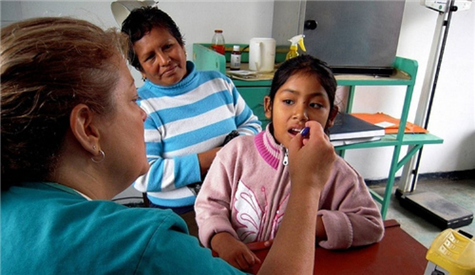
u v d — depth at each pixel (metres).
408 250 0.76
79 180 0.42
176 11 1.96
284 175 0.85
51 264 0.32
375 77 1.85
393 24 1.80
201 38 2.07
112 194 0.48
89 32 0.43
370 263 0.72
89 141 0.40
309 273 0.48
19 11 1.70
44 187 0.39
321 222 0.77
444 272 0.50
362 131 1.81
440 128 2.73
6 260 0.33
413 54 2.46
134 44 1.21
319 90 0.83
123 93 0.45
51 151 0.38
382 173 2.76
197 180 1.24
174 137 1.30
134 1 1.37
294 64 0.87
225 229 0.81
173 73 1.26
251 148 0.91
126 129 0.45
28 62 0.36
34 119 0.36
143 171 0.52
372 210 0.82
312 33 1.72
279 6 2.00
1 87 0.35
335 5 1.69
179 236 0.39
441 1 2.02
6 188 0.38
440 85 2.59
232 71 1.75
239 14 2.08
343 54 1.81
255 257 0.71
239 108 1.49
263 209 0.87
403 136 1.96
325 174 0.58
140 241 0.35
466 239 0.53
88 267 0.33
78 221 0.36
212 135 1.34
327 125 0.90
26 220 0.35
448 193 2.66
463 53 2.53
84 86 0.39
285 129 0.84
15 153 0.37
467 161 2.87
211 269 0.38
